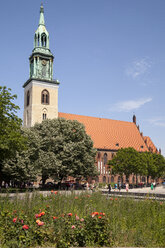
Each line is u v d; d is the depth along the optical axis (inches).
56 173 2164.1
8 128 1267.2
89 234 419.5
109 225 437.7
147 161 3422.7
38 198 693.9
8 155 1408.7
